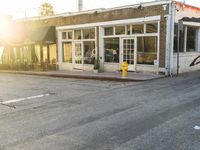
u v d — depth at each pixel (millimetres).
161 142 4945
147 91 10531
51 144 5117
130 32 16953
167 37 14938
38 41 22047
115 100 9047
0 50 28375
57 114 7477
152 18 15484
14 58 27141
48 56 23562
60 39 22078
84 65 20312
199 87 10867
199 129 5609
